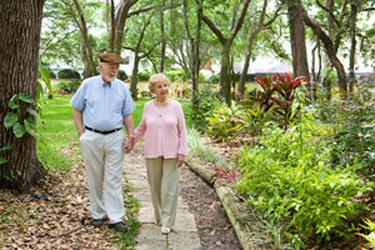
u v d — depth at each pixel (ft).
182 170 25.62
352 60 59.26
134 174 24.98
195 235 15.44
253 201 14.75
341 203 11.94
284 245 12.42
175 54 113.70
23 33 17.46
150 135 15.40
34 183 18.99
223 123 32.83
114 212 15.37
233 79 51.13
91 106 15.23
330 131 16.69
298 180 13.14
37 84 18.60
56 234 14.61
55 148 26.37
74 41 102.22
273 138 16.79
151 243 14.69
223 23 86.43
